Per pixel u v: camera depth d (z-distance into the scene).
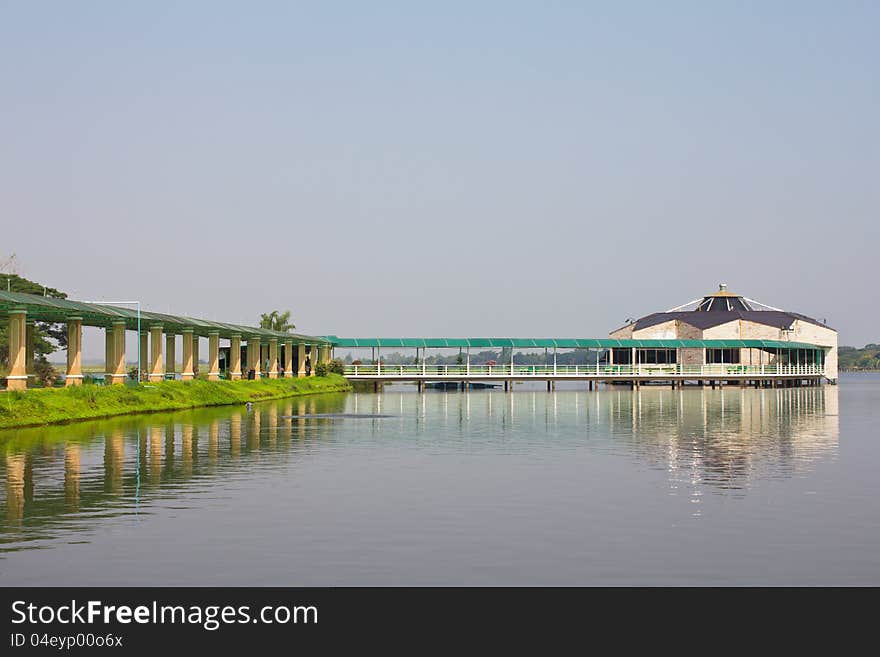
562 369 112.19
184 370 70.00
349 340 109.12
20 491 24.39
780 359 124.69
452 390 108.06
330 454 33.72
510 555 17.69
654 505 22.80
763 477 27.95
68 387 49.25
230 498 23.53
